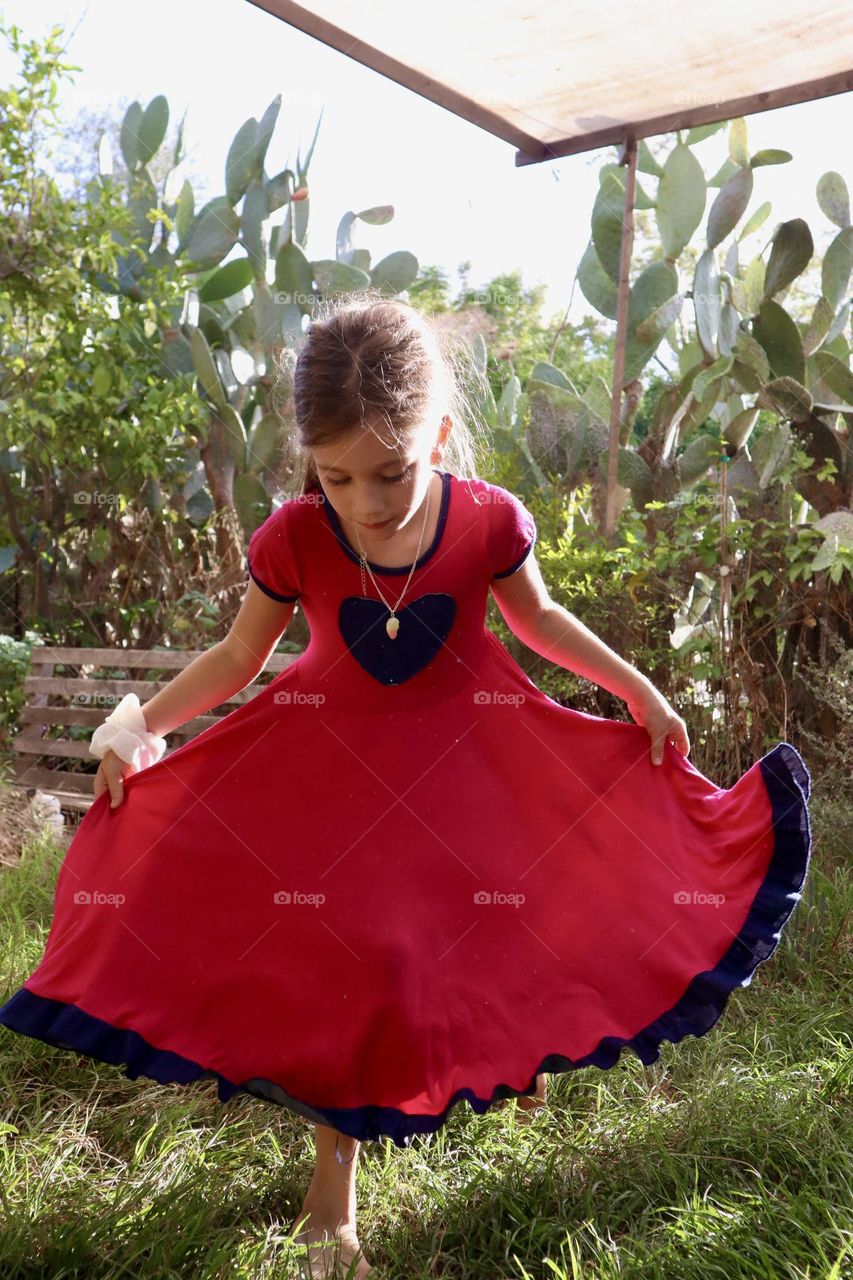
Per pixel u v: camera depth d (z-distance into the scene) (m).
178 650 6.31
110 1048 1.90
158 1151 2.23
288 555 2.10
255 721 2.14
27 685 5.96
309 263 6.63
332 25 4.22
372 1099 1.86
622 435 5.66
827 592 4.84
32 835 4.45
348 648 2.11
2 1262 1.74
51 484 6.71
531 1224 1.94
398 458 1.86
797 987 3.00
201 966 1.97
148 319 6.68
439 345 2.16
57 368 6.41
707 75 4.58
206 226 6.82
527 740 2.20
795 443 5.20
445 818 2.08
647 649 4.84
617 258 5.78
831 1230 1.79
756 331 5.47
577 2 4.00
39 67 5.74
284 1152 2.28
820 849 3.86
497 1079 1.87
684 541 4.88
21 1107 2.43
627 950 2.04
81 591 6.83
